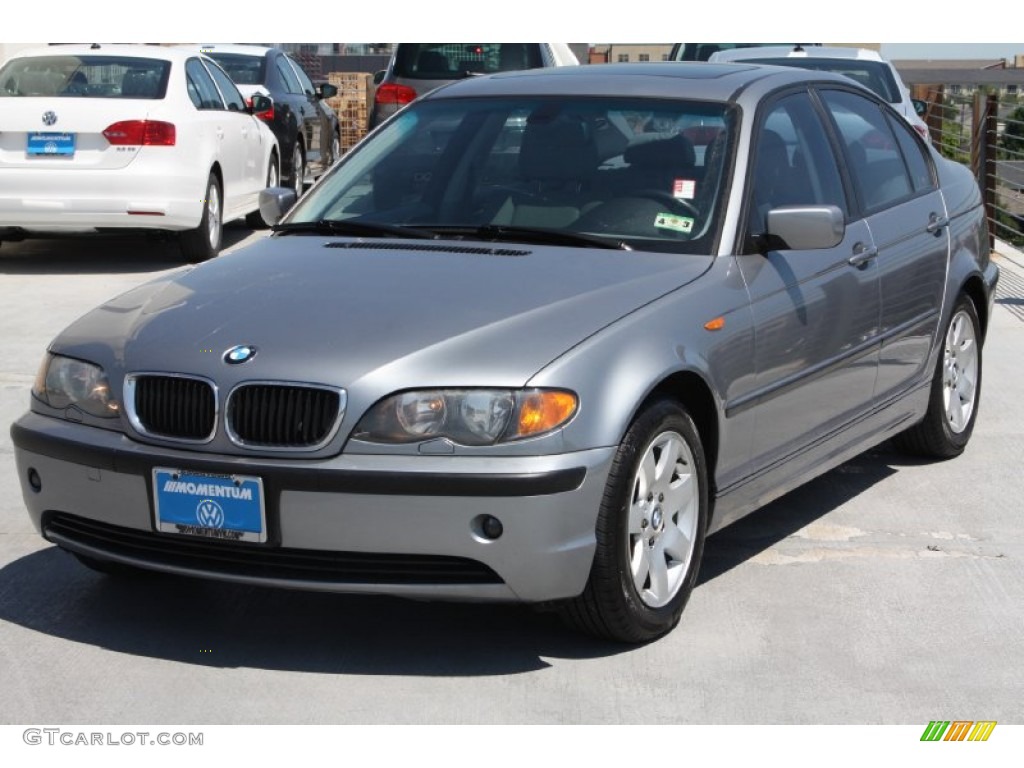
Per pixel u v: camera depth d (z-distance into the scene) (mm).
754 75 5656
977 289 6770
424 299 4395
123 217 11273
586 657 4387
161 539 4281
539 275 4574
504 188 5223
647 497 4367
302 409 4082
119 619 4691
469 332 4191
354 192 5473
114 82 11586
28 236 12555
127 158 11188
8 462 6484
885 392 5906
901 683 4238
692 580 4605
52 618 4695
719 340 4613
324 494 4023
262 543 4098
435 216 5207
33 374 8109
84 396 4410
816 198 5500
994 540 5543
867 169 5973
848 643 4523
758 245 5012
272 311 4391
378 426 4027
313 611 4762
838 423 5535
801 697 4137
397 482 3986
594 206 5051
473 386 4043
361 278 4598
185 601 4855
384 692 4152
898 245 5906
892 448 6793
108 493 4312
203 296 4602
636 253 4824
